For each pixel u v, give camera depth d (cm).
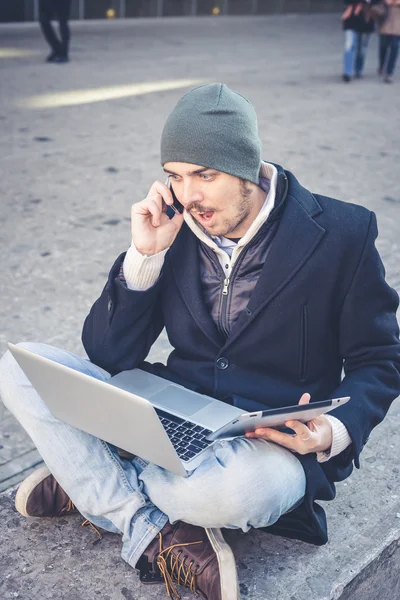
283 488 200
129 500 211
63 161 623
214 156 191
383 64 1073
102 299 223
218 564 200
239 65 1120
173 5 1683
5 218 498
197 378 221
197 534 206
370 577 227
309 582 215
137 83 942
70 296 398
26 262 435
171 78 984
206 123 191
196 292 216
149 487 209
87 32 1400
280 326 209
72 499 215
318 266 205
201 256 217
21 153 640
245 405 212
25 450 279
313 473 207
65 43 1052
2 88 879
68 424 213
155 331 235
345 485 257
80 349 349
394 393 211
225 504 197
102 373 227
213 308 218
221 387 217
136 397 179
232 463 197
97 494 212
